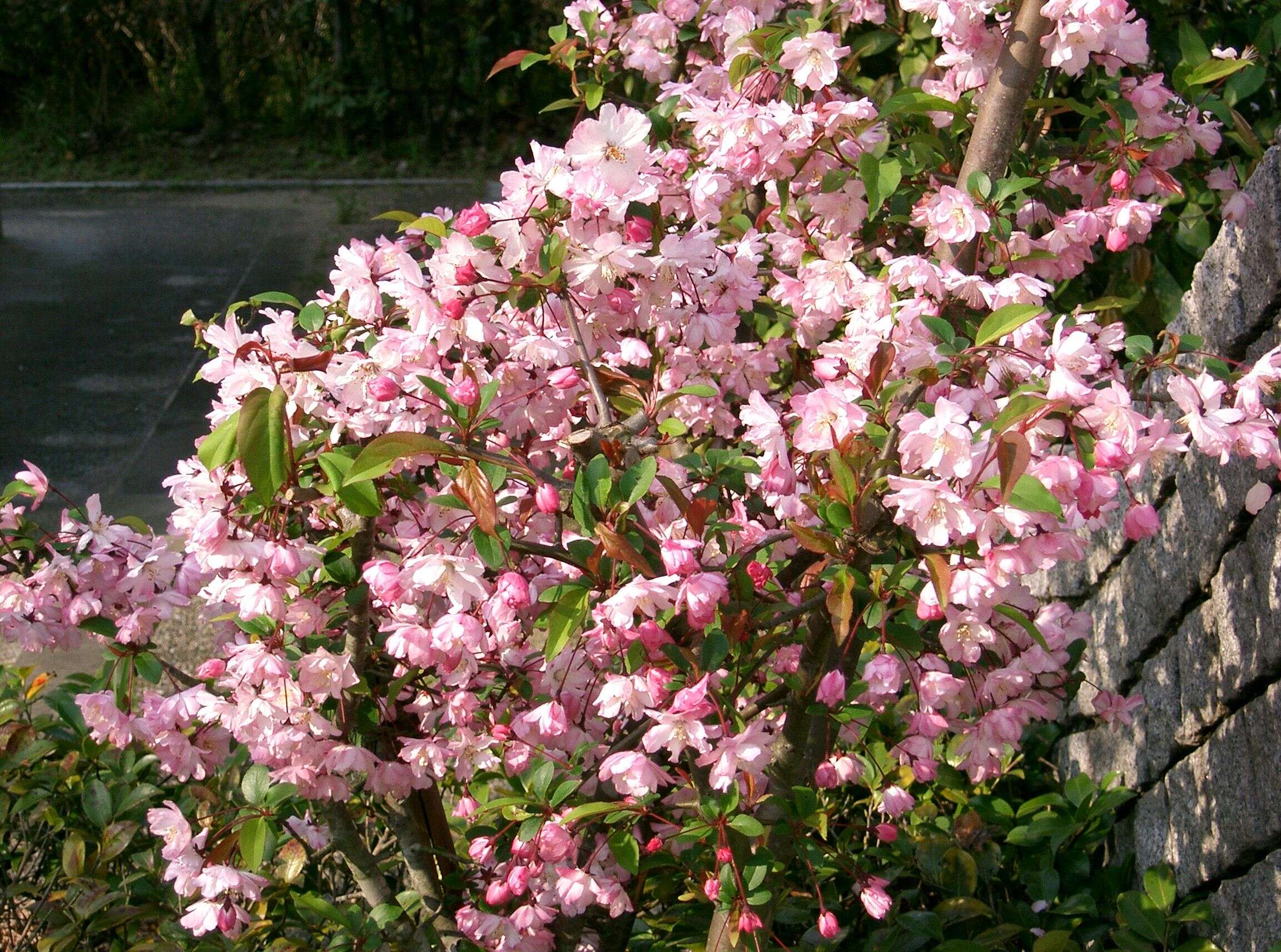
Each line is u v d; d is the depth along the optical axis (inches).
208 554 40.2
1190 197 59.8
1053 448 45.4
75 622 43.4
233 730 42.3
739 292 43.3
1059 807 52.5
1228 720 46.0
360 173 244.5
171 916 48.7
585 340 41.9
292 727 41.8
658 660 38.0
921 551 39.3
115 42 272.4
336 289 43.6
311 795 43.6
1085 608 60.9
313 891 52.4
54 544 44.8
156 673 43.6
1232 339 47.8
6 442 117.2
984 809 52.8
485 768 45.1
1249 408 38.5
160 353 145.2
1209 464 48.4
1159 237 64.7
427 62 252.1
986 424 35.8
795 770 43.2
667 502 42.6
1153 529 38.0
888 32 63.8
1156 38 64.1
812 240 49.6
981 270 46.6
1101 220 45.7
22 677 59.1
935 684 40.0
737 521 45.0
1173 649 50.9
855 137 47.4
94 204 226.4
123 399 130.1
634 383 41.8
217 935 47.1
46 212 219.5
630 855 39.8
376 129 261.0
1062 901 50.4
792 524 38.4
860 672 46.3
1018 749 49.9
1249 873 43.9
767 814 42.7
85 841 50.8
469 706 42.9
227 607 47.7
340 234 201.9
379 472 35.6
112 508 102.2
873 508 39.1
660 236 42.3
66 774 53.5
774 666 45.9
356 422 41.0
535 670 44.2
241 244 195.9
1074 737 60.2
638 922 51.5
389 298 43.5
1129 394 37.7
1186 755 49.9
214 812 46.5
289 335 41.6
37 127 267.3
